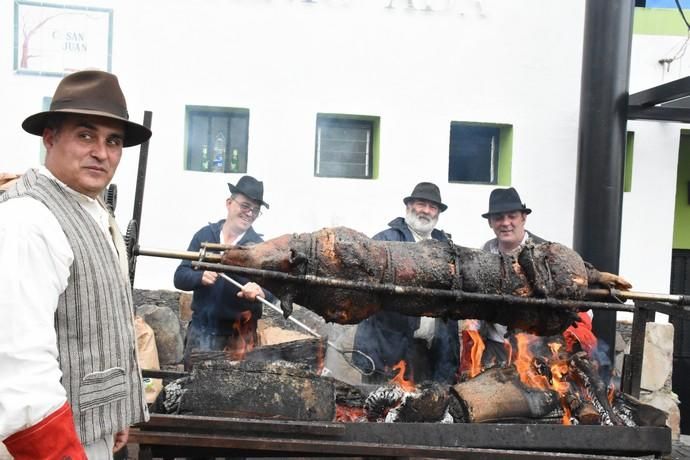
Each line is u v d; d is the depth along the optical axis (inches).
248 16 189.5
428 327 160.4
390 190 195.9
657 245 201.5
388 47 194.2
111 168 72.3
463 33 196.4
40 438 56.4
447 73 196.4
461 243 198.5
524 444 99.3
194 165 195.3
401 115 195.6
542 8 197.8
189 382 99.3
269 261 99.3
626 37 175.2
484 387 112.0
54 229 62.9
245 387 99.2
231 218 171.3
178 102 188.4
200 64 188.7
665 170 201.2
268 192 192.5
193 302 158.6
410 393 115.6
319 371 141.9
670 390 192.7
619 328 195.5
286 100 191.9
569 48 199.0
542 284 102.5
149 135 79.4
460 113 197.5
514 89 198.7
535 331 109.9
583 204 178.4
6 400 55.1
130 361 73.0
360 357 162.2
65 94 68.6
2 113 183.6
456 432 98.0
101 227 73.7
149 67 187.0
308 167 193.5
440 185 197.5
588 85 178.2
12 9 181.8
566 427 100.3
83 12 183.9
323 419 99.8
